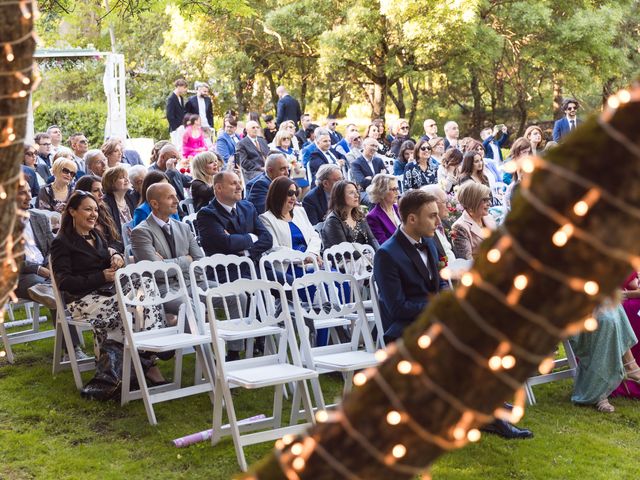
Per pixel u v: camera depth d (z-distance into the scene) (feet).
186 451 16.14
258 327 17.10
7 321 25.89
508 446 17.06
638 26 89.15
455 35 71.36
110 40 89.15
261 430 17.44
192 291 18.90
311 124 55.26
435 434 4.85
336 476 5.06
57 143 40.06
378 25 74.64
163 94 88.94
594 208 4.16
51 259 19.31
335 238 23.20
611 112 4.19
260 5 81.66
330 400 19.57
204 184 27.55
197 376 19.80
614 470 15.96
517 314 4.46
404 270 17.74
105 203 24.27
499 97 91.86
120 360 18.90
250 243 22.38
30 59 5.87
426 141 35.88
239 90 87.20
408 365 4.81
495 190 35.73
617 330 19.40
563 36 75.87
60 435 16.79
